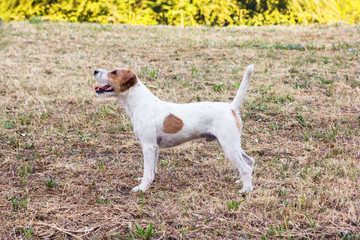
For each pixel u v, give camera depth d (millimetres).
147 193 4469
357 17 17984
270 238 3613
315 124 6418
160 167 5199
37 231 3660
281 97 7367
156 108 4438
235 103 4453
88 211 4023
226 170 5121
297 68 9031
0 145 5605
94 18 16484
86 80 8508
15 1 16609
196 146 5801
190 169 5133
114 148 5684
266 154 5570
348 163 5027
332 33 12711
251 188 4477
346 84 8039
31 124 6320
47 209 4016
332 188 4457
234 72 8898
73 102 7301
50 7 16656
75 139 5906
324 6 17797
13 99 7375
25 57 10117
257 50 10688
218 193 4504
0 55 10219
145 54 10477
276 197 4320
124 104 4617
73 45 11281
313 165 5113
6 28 12961
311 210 4004
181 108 4457
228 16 16656
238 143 4402
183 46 11234
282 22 16859
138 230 3637
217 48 11039
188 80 8453
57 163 5141
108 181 4746
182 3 16625
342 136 5938
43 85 8109
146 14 16594
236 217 3975
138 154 5562
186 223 3844
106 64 9602
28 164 5102
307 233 3650
